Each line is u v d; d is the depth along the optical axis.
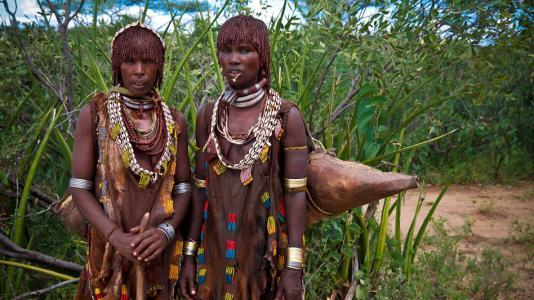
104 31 3.94
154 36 2.19
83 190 2.22
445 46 3.38
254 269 2.28
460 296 3.91
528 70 7.56
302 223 2.33
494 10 3.45
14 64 3.62
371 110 3.36
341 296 3.52
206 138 2.38
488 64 3.52
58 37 3.81
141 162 2.22
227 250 2.29
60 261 3.19
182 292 2.37
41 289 3.34
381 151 3.46
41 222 3.49
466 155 9.33
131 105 2.22
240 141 2.24
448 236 5.43
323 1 3.38
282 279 2.30
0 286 3.28
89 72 3.80
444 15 3.40
